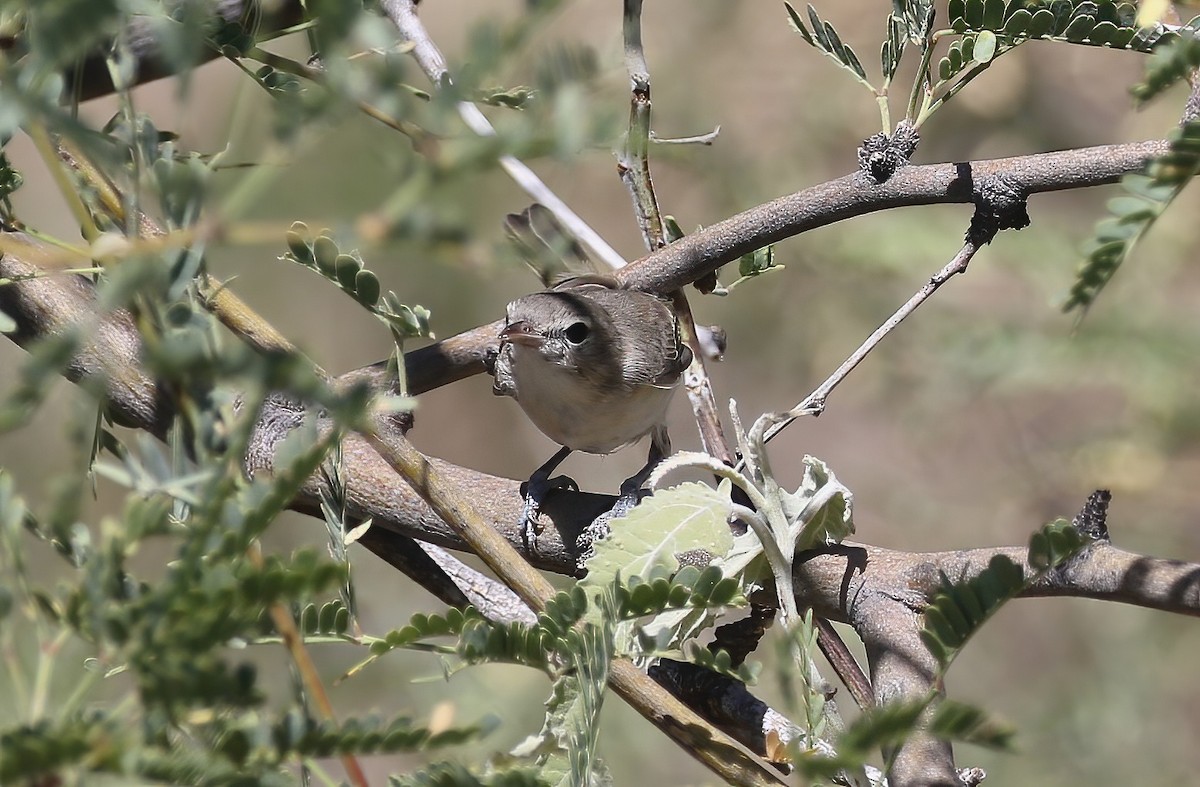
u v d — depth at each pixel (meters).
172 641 2.45
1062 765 13.61
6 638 2.55
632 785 12.26
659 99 15.28
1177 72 3.19
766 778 4.09
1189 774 13.54
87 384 3.18
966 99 15.54
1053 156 6.10
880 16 15.47
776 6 15.70
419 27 6.45
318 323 14.05
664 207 15.16
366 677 10.77
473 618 3.96
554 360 8.44
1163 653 14.54
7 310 5.12
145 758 2.39
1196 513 14.80
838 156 15.52
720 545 4.73
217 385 2.92
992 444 16.28
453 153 2.24
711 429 7.23
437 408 17.09
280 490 2.75
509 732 10.34
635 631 4.32
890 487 16.19
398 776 3.12
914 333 15.43
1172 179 3.11
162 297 2.79
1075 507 15.66
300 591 2.55
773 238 6.85
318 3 2.29
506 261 2.39
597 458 17.25
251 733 2.57
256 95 3.56
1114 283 14.47
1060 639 15.06
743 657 5.33
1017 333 14.57
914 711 2.90
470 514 4.20
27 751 2.26
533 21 2.31
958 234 15.11
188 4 2.39
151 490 2.74
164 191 2.77
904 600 5.10
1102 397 16.16
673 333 8.79
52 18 2.15
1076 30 5.53
